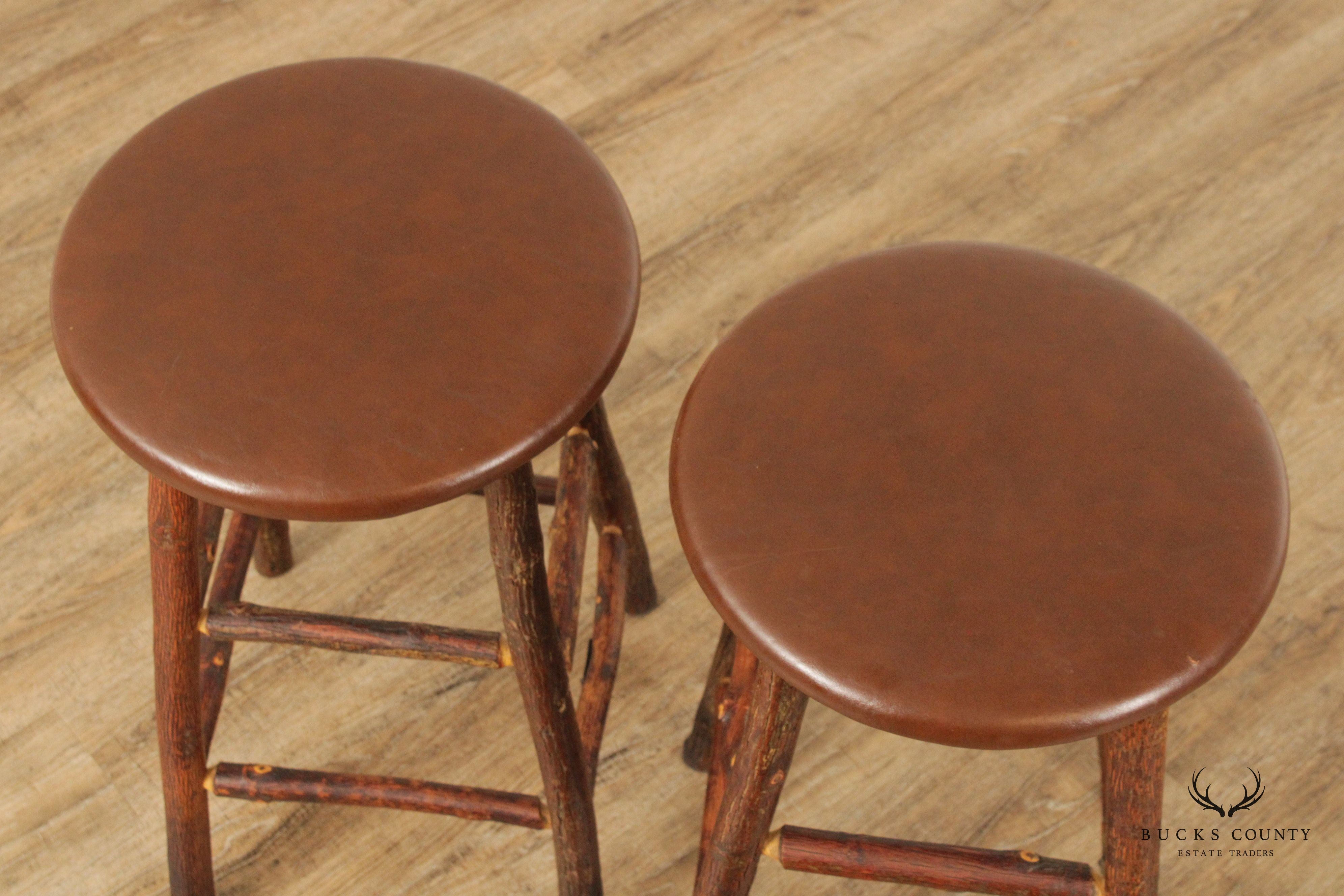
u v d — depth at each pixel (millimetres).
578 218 747
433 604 1315
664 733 1241
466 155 775
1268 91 1719
